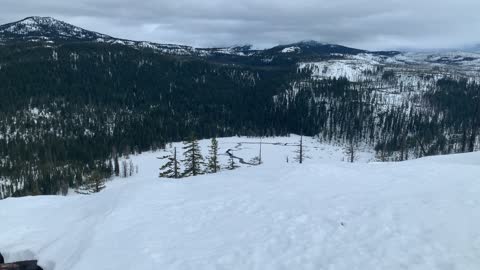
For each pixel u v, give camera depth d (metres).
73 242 17.31
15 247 18.48
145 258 14.18
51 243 18.03
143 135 159.00
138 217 18.77
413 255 11.87
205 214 18.55
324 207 17.20
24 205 26.12
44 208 25.16
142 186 24.34
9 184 107.88
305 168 25.67
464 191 17.02
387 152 139.00
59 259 16.23
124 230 17.11
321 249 13.30
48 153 130.25
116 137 155.25
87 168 116.31
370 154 156.12
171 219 18.25
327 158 137.75
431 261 11.34
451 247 11.95
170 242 15.55
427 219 14.20
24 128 156.25
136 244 15.48
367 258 12.15
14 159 124.56
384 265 11.57
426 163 26.08
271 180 23.83
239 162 119.50
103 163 116.12
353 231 14.27
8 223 22.28
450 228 13.19
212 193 22.14
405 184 19.95
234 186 23.33
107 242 15.97
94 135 159.50
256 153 137.12
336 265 12.03
